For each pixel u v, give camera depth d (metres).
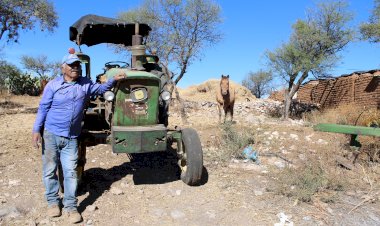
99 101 6.26
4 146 7.89
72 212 4.42
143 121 5.35
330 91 20.91
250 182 5.72
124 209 4.79
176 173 6.12
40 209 4.67
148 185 5.59
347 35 16.70
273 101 24.12
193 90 32.19
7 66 29.75
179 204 4.96
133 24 6.46
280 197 5.14
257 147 7.76
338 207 4.91
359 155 7.14
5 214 4.44
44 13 19.28
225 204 4.94
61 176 5.05
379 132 6.14
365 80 17.81
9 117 14.77
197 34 18.30
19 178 5.73
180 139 5.72
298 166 6.52
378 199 5.17
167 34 18.44
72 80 4.48
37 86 30.33
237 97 28.44
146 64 6.21
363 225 4.45
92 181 5.71
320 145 8.05
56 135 4.43
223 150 7.20
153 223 4.45
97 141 5.39
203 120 14.97
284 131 9.77
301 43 17.25
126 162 6.73
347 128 6.48
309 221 4.50
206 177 5.92
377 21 16.05
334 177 5.77
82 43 7.61
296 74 17.36
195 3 17.88
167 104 5.73
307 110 20.28
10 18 18.73
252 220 4.52
